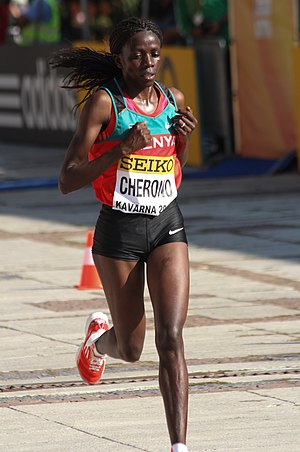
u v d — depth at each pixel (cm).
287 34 4491
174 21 5416
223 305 2241
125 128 1240
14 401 1553
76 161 1237
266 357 1798
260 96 4656
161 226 1259
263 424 1398
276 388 1589
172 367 1166
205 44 4794
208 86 4816
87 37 5369
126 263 1263
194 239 3097
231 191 4119
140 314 1297
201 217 3509
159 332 1188
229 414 1450
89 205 3891
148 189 1252
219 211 3631
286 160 4531
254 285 2450
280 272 2594
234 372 1695
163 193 1260
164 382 1162
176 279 1225
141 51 1235
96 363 1465
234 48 4741
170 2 5428
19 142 5838
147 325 2072
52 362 1802
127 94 1252
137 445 1314
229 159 4753
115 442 1330
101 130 1246
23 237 3225
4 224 3491
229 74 4775
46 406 1519
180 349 1178
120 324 1305
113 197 1250
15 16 5875
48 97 5541
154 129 1251
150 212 1253
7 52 5825
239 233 3180
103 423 1422
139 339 1318
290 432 1359
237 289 2408
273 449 1284
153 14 5453
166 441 1330
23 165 4972
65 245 3069
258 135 4703
